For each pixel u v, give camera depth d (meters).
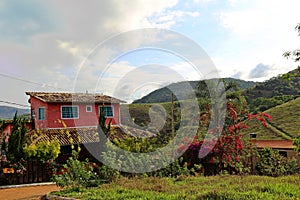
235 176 8.83
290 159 10.99
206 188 6.69
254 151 10.68
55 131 17.20
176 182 8.08
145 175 9.23
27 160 12.26
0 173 11.83
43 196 8.27
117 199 6.12
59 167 12.66
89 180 8.55
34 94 19.31
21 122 12.74
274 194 5.54
